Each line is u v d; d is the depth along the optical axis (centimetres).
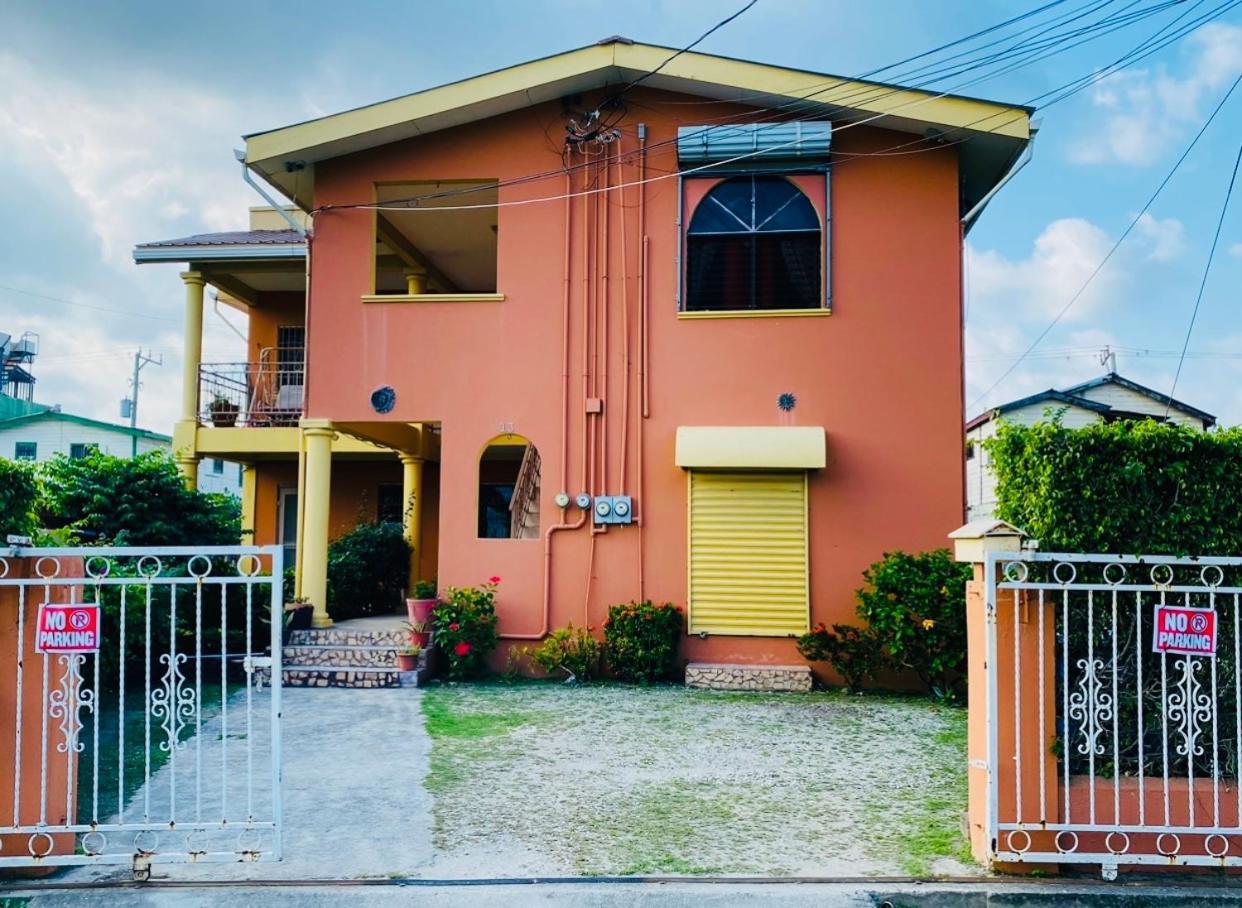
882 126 1141
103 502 1078
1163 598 487
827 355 1134
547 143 1182
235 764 717
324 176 1201
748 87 1114
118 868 495
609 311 1164
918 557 1057
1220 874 488
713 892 463
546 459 1155
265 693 1023
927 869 495
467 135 1190
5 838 486
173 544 1109
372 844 534
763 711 941
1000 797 495
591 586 1136
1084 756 509
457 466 1162
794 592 1112
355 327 1187
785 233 1159
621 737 817
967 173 1228
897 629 995
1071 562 489
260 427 1609
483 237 1454
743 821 582
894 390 1124
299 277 1667
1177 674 517
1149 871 490
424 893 462
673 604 1122
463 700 991
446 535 1156
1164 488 520
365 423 1207
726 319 1149
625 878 479
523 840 542
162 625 1041
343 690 1049
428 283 1645
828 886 468
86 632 492
